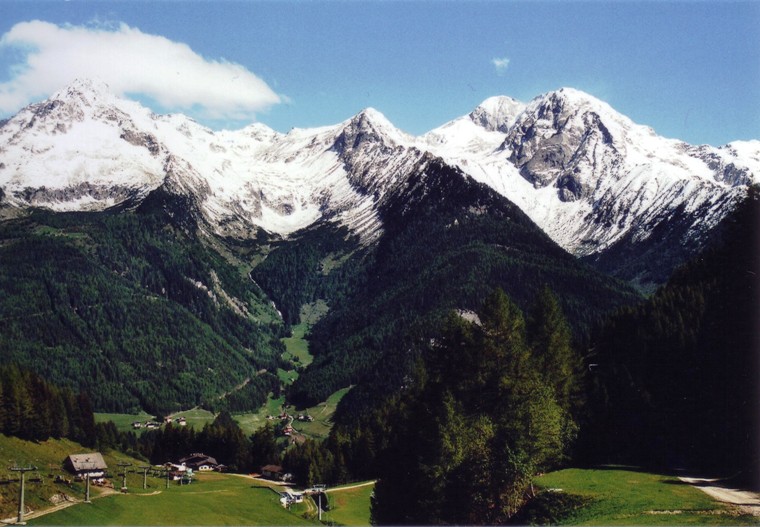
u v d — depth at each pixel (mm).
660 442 122188
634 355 140125
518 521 91688
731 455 108750
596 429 123500
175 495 167625
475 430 95312
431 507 96188
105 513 130500
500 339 104125
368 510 166125
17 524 112375
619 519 79688
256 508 162375
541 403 96812
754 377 110000
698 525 73188
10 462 154875
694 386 122375
